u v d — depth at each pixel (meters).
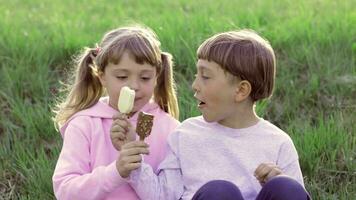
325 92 5.58
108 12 8.43
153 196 3.51
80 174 3.58
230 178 3.55
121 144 3.46
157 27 6.41
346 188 4.65
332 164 4.82
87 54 3.84
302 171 4.80
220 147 3.60
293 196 3.22
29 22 7.36
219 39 3.51
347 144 4.92
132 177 3.47
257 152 3.57
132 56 3.53
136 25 4.07
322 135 4.97
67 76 5.79
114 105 3.74
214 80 3.48
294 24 6.60
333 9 7.43
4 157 5.05
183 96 5.39
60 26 6.94
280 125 5.29
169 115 3.91
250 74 3.49
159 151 3.78
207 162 3.59
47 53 6.07
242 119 3.62
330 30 6.47
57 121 3.89
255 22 6.65
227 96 3.51
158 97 3.90
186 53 5.94
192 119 3.74
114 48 3.55
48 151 5.15
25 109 5.47
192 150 3.62
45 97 5.57
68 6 9.02
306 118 5.34
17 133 5.29
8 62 5.99
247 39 3.52
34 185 4.73
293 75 5.75
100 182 3.44
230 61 3.46
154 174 3.57
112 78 3.59
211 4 8.36
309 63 5.84
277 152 3.58
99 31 6.95
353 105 5.42
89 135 3.71
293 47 6.07
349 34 6.28
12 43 6.23
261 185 3.46
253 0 8.55
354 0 7.94
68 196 3.51
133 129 3.48
